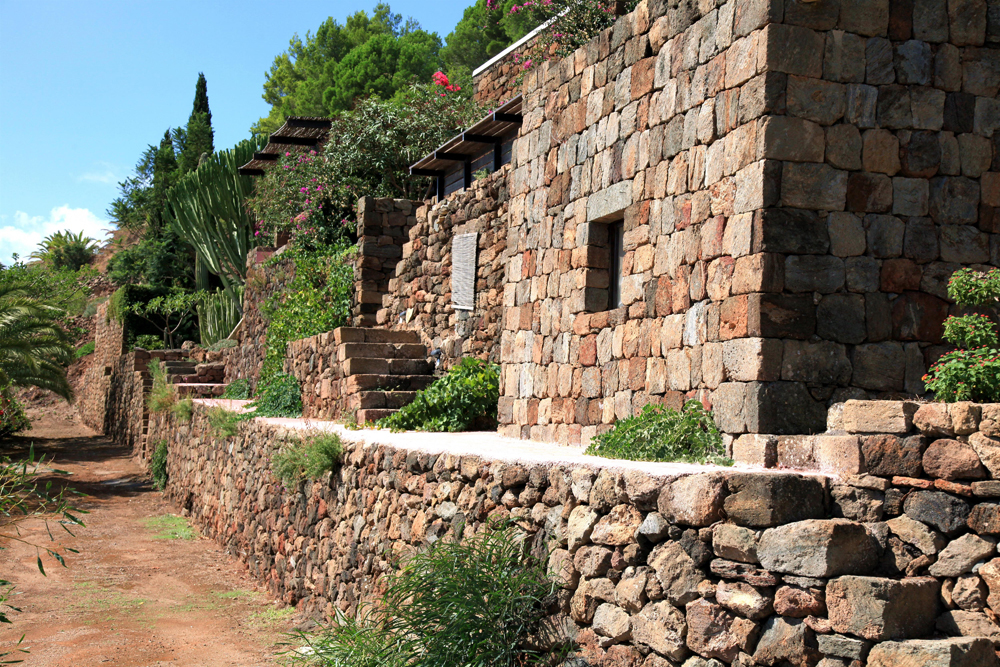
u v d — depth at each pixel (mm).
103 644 8344
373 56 39125
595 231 8438
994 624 4039
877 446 4555
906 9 6289
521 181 9930
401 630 5898
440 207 13867
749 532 4352
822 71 6090
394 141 18359
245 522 12992
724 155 6371
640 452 6223
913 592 4055
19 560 12273
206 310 33906
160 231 47156
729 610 4363
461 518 6645
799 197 5996
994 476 4176
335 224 19188
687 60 6922
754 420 5828
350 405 12633
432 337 13914
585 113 8570
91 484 21734
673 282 6961
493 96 18391
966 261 6297
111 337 38094
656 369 7152
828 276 6012
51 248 57312
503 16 32844
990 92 6434
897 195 6195
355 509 8766
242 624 9383
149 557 13328
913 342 6145
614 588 4953
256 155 23922
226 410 15828
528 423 9391
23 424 31281
